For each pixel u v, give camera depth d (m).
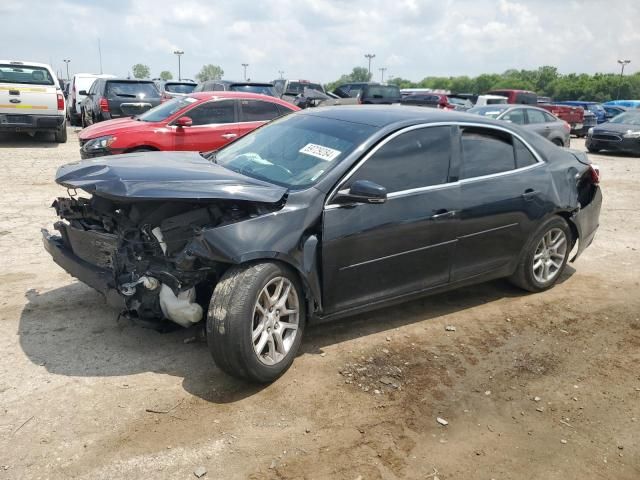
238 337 3.35
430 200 4.29
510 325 4.72
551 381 3.89
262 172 4.14
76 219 4.08
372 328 4.52
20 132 16.03
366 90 23.70
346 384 3.68
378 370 3.88
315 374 3.78
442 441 3.19
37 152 13.44
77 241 4.05
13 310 4.49
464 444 3.18
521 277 5.22
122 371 3.69
